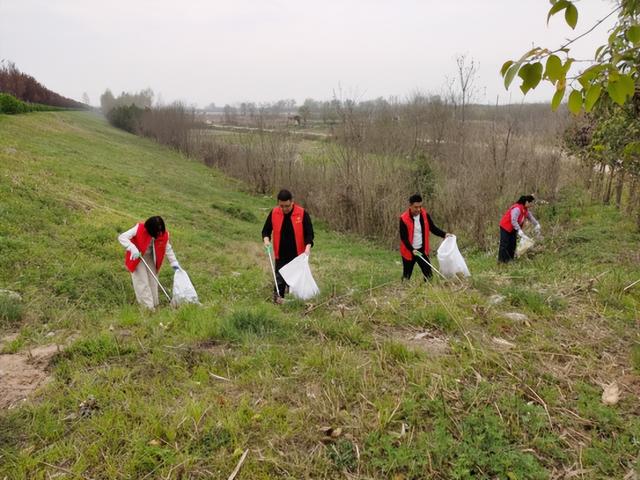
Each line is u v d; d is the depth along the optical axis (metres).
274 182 22.73
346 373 3.83
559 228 11.83
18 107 24.98
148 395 3.70
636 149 3.12
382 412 3.32
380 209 15.64
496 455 2.86
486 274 7.07
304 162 20.86
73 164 15.71
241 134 27.48
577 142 14.77
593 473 2.77
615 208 13.38
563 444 3.05
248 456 2.98
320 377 3.86
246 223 16.41
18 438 3.19
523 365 3.92
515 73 1.79
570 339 4.48
